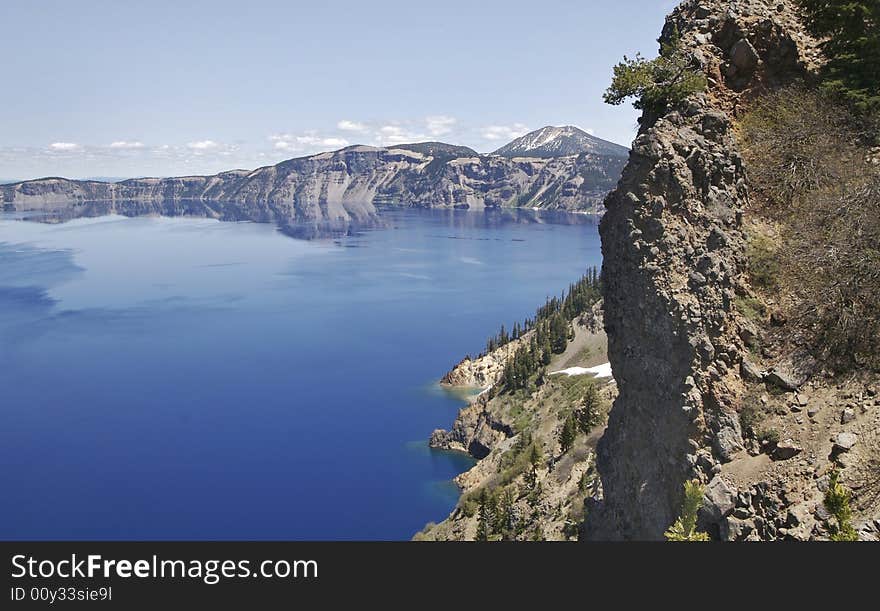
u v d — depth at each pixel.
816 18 42.25
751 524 27.98
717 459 30.84
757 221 37.03
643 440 35.66
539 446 113.44
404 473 170.75
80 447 187.12
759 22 41.53
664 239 34.97
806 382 31.16
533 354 199.00
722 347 32.69
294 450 185.88
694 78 39.00
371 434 196.62
